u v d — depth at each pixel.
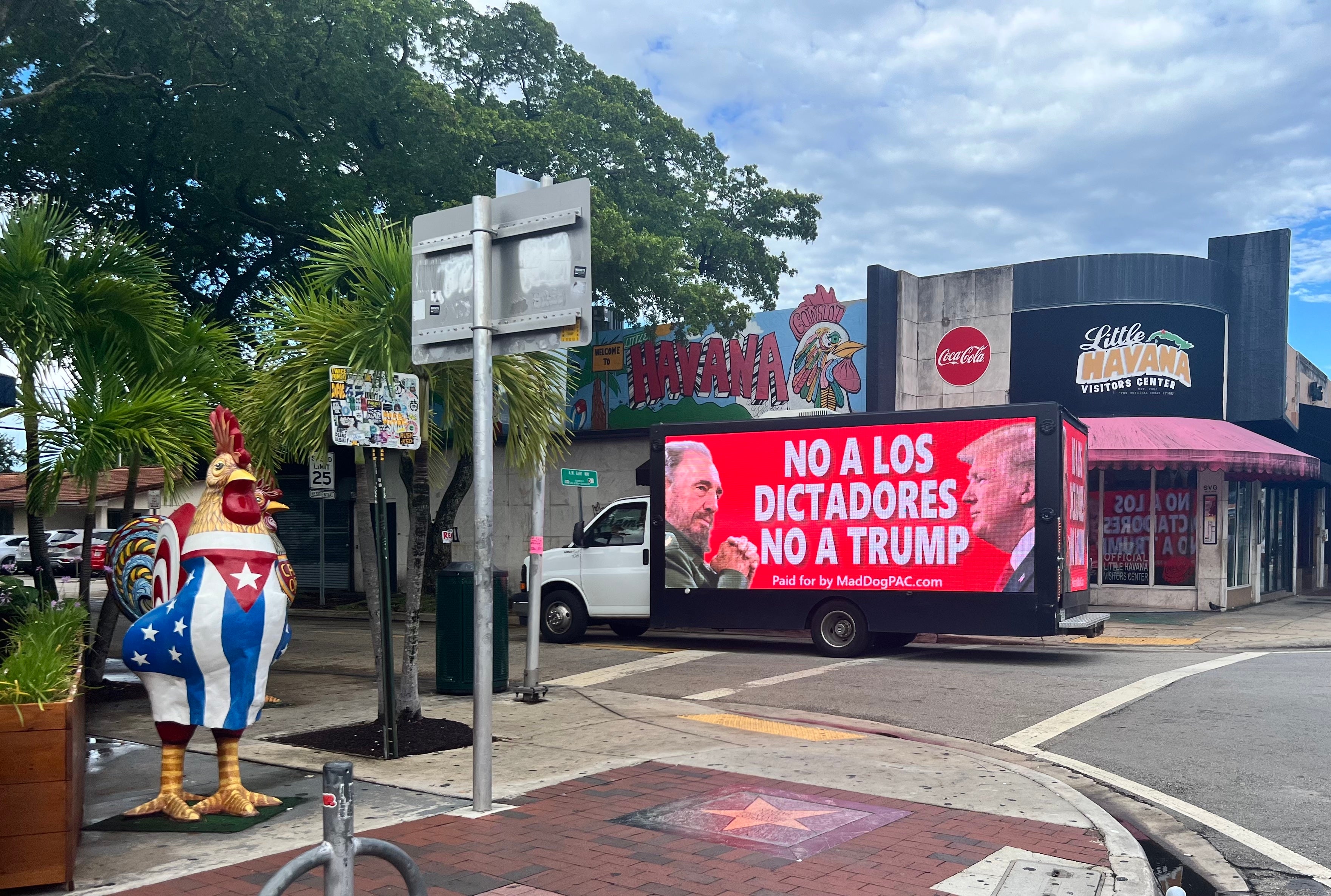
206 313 10.77
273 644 5.78
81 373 9.27
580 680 11.91
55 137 19.48
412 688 8.45
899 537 13.25
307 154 20.58
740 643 15.68
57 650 5.11
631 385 22.98
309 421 7.84
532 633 10.23
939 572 13.01
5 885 4.46
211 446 9.59
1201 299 20.11
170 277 10.55
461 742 7.89
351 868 2.87
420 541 8.53
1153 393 19.77
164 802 5.69
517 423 8.54
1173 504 20.11
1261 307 20.38
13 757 4.51
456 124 18.78
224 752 5.83
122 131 20.55
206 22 18.38
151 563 7.74
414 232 6.45
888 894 4.65
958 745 8.38
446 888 4.66
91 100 20.06
